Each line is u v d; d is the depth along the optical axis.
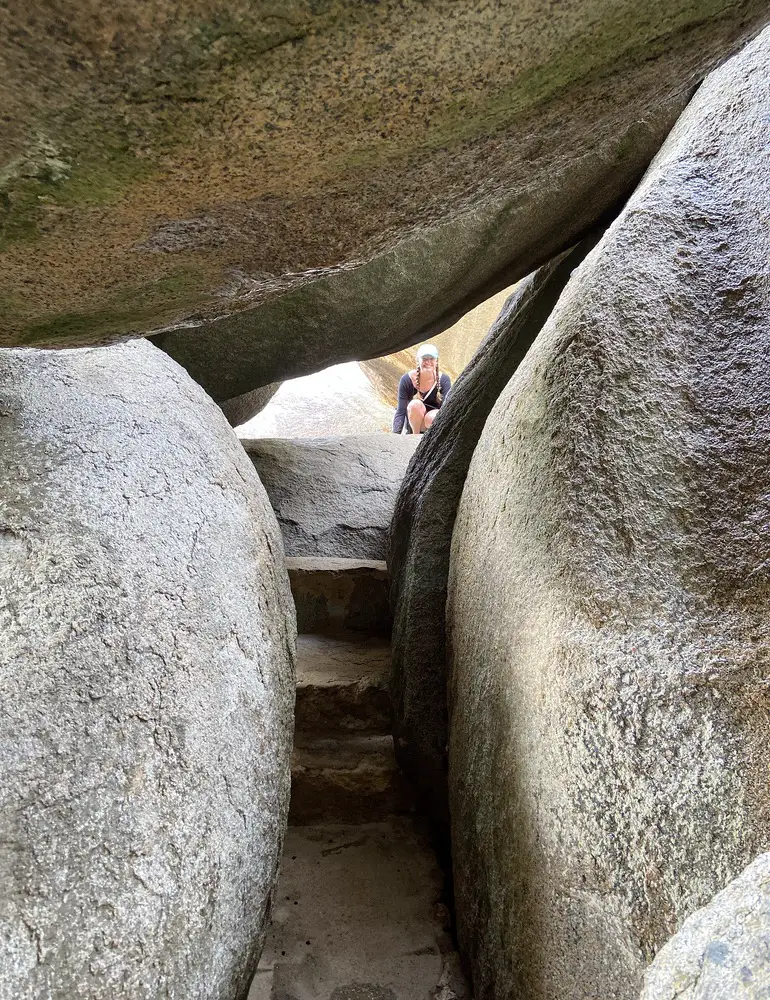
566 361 0.93
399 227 0.64
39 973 0.60
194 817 0.76
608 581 0.79
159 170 0.47
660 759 0.70
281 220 0.56
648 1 0.46
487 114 0.51
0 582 0.73
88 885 0.65
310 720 1.68
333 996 1.21
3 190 0.47
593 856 0.75
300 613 2.04
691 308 0.89
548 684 0.83
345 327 1.84
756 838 0.64
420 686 1.49
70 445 0.90
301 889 1.42
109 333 0.71
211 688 0.86
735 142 0.99
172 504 0.96
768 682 0.67
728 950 0.42
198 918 0.74
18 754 0.65
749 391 0.83
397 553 1.86
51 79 0.40
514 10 0.43
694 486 0.79
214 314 0.75
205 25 0.39
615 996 0.71
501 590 1.04
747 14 0.53
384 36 0.42
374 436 2.76
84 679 0.72
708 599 0.74
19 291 0.59
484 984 1.04
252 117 0.45
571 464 0.88
